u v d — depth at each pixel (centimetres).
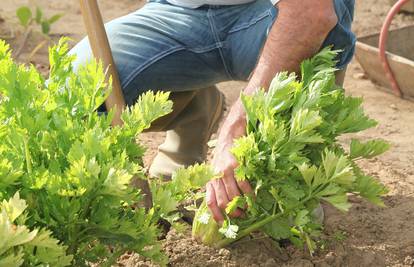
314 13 227
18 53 405
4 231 178
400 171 303
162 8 264
